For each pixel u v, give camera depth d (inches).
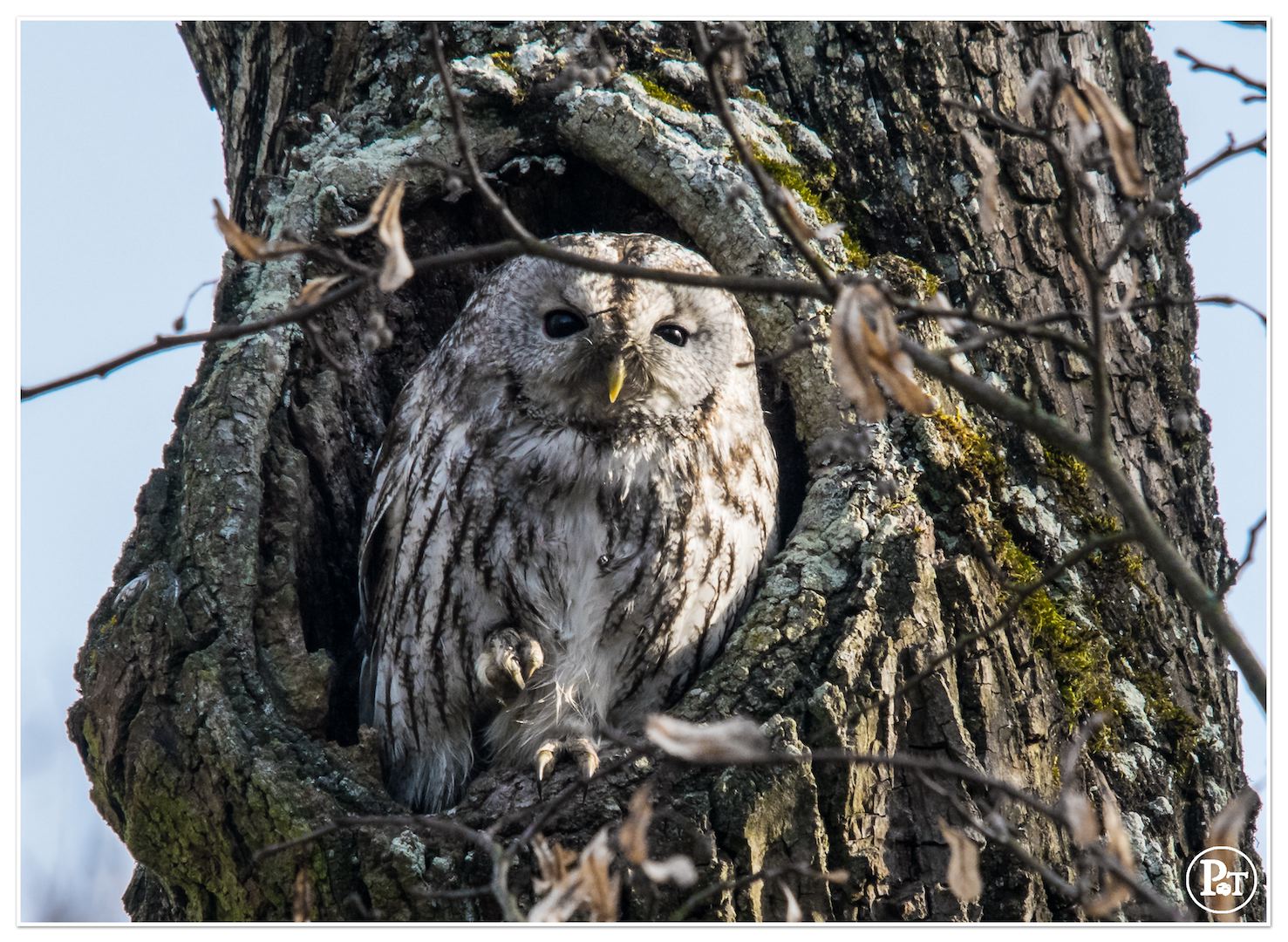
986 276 342.3
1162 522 338.0
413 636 343.0
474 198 370.6
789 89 361.7
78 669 313.1
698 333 345.1
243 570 313.0
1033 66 361.4
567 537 338.0
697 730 180.1
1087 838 193.0
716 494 342.0
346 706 362.6
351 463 366.9
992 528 312.3
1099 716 210.4
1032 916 280.8
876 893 278.4
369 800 287.7
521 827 279.7
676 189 349.4
